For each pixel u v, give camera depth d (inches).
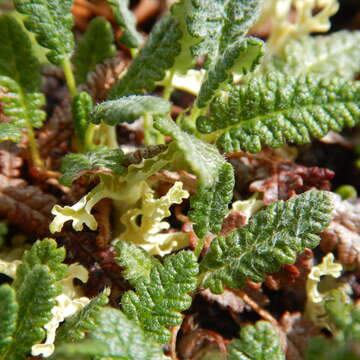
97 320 1.8
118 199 2.3
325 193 2.1
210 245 2.2
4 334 1.8
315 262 2.6
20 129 2.7
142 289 2.0
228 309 2.4
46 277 1.9
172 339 2.2
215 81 2.3
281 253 2.1
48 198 2.5
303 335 2.4
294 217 2.1
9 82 2.6
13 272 2.3
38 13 2.5
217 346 2.4
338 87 2.3
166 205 2.3
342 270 2.6
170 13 2.5
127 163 2.2
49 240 2.0
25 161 2.8
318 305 2.4
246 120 2.3
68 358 1.9
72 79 2.7
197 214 2.2
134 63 2.6
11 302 1.8
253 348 1.9
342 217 2.6
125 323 1.8
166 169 2.4
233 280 2.1
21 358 1.9
